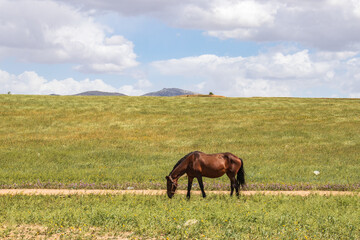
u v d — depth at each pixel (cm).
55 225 929
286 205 1205
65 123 4212
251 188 1694
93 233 889
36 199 1348
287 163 2512
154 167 2369
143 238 849
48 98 6022
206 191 1638
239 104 5841
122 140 3488
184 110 5206
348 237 858
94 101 5866
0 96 5903
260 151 3027
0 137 3478
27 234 876
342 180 1920
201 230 897
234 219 999
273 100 6481
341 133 3738
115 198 1337
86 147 3144
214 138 3597
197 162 1391
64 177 1964
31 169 2241
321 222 974
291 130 3922
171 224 934
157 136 3688
